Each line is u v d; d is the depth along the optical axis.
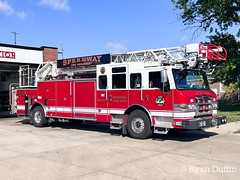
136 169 5.36
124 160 6.08
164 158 6.23
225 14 18.69
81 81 10.44
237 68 18.48
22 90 13.17
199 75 8.98
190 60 8.47
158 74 8.37
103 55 10.20
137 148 7.38
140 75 8.77
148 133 8.59
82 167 5.55
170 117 8.04
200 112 8.17
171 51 9.19
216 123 8.41
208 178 4.79
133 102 8.89
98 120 9.88
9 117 18.66
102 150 7.15
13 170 5.38
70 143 8.20
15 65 20.30
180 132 10.34
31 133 10.38
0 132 10.70
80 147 7.57
